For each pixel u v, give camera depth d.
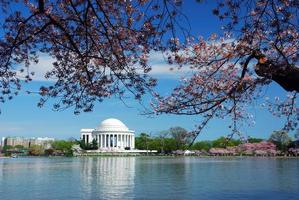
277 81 19.41
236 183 71.75
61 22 22.45
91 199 53.06
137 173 98.31
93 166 135.12
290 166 124.75
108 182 75.25
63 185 69.69
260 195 55.78
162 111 23.73
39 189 63.69
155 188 64.88
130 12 22.23
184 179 80.44
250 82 22.62
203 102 23.09
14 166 136.88
